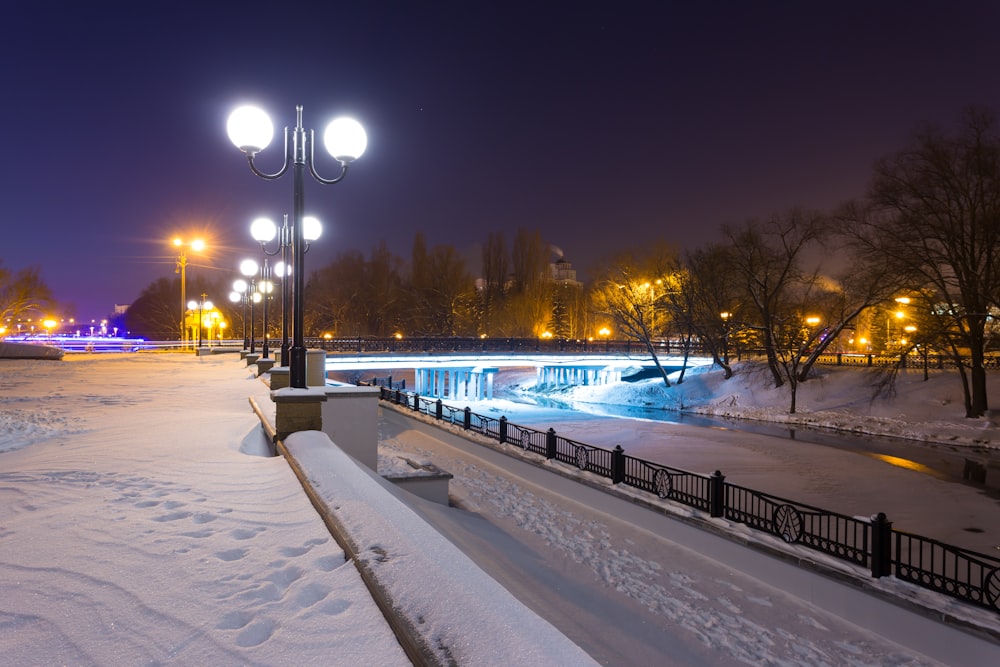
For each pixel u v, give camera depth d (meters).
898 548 9.46
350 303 85.00
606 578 10.92
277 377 15.20
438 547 4.11
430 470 13.05
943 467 24.58
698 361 57.62
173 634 3.05
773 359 43.56
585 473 16.42
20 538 4.47
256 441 9.55
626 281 57.22
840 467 22.53
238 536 4.62
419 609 3.14
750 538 11.33
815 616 9.69
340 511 4.95
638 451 25.77
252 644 2.97
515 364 51.62
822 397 39.91
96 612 3.28
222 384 19.52
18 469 6.79
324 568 3.98
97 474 6.58
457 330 84.69
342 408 10.88
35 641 2.94
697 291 51.34
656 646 8.34
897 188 31.03
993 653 7.82
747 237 44.12
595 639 8.01
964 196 29.72
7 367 29.20
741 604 10.07
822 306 45.38
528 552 11.83
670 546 12.73
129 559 4.09
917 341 32.25
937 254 30.42
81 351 49.03
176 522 4.94
